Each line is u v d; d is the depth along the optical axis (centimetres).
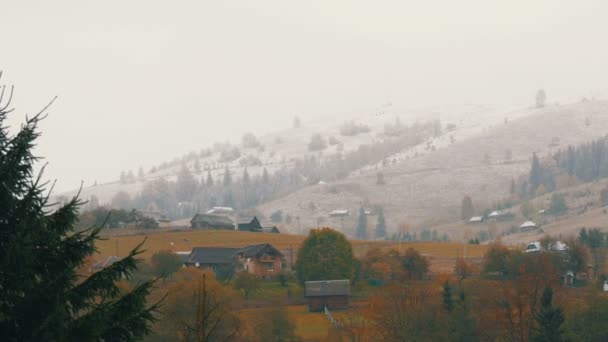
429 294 13512
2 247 2186
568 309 12638
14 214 2228
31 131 2283
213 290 10269
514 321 12875
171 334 9069
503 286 13512
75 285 2395
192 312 9219
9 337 2184
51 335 2177
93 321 2273
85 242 2341
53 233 2281
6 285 2169
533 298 12988
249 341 11288
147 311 2403
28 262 2172
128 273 2388
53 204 2312
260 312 12800
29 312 2200
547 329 11194
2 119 2275
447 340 12088
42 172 2284
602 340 11881
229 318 10350
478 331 12512
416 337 12006
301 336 12825
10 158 2231
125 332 2350
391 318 12350
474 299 13575
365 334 12400
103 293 2369
